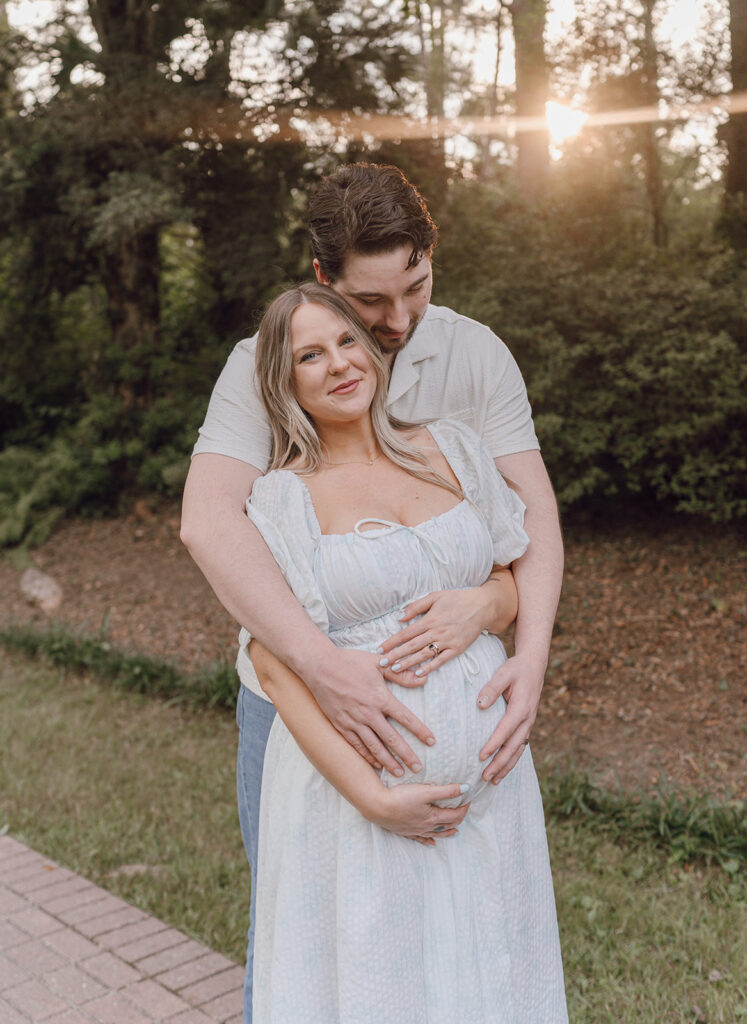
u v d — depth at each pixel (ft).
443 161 30.63
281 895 5.82
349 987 5.51
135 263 34.73
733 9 25.02
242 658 6.99
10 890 11.76
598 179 25.26
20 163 30.53
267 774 6.25
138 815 14.03
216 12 30.04
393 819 5.46
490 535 6.28
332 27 29.48
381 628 5.83
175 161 30.12
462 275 26.48
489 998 5.81
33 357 37.58
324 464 6.25
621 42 26.22
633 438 22.25
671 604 20.34
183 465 31.78
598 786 14.55
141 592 27.20
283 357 5.99
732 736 15.40
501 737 5.80
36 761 16.38
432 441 6.52
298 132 30.45
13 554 31.22
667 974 9.68
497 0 33.14
